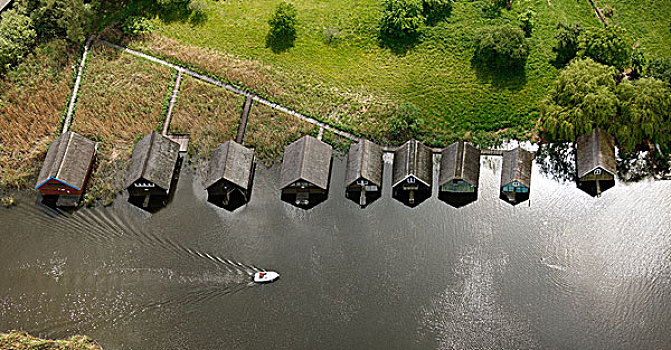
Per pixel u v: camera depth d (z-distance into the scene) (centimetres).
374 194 7238
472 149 7300
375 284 6481
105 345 6131
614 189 7175
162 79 8381
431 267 6594
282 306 6347
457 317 6216
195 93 8231
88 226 7031
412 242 6806
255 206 7188
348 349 6044
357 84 8381
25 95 8156
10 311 6372
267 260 6694
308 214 7088
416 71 8500
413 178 7031
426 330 6147
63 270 6656
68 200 7238
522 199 7138
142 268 6644
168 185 7175
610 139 7238
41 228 7019
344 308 6316
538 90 8119
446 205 7106
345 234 6894
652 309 6169
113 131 7888
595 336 6012
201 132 7869
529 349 5969
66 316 6334
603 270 6494
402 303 6334
